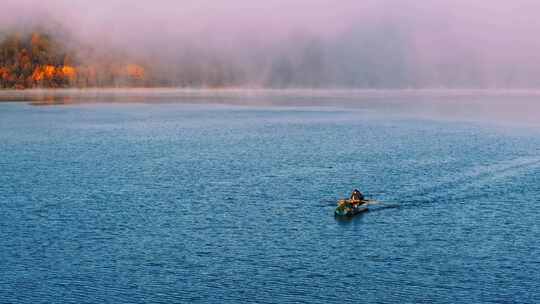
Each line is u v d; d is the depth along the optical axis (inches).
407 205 3528.5
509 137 6860.2
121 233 2987.2
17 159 5255.9
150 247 2785.4
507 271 2534.5
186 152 5689.0
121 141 6535.4
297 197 3730.3
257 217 3277.6
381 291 2342.5
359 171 4626.0
